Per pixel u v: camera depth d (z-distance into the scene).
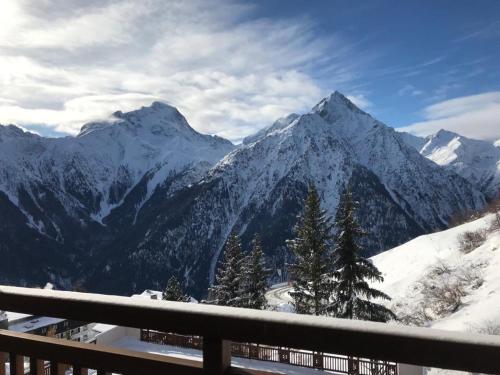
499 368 1.18
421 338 1.25
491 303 13.81
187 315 1.53
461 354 1.22
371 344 1.30
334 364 10.93
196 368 1.58
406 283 23.83
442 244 31.64
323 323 1.36
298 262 20.77
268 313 1.44
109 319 1.64
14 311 1.79
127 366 1.69
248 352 11.96
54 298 1.72
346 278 17.73
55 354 1.82
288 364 11.38
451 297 17.20
